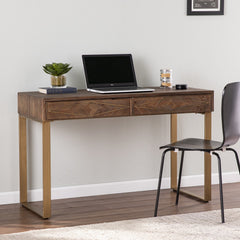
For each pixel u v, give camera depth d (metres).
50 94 3.46
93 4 3.86
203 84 4.25
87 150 3.94
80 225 3.19
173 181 4.17
